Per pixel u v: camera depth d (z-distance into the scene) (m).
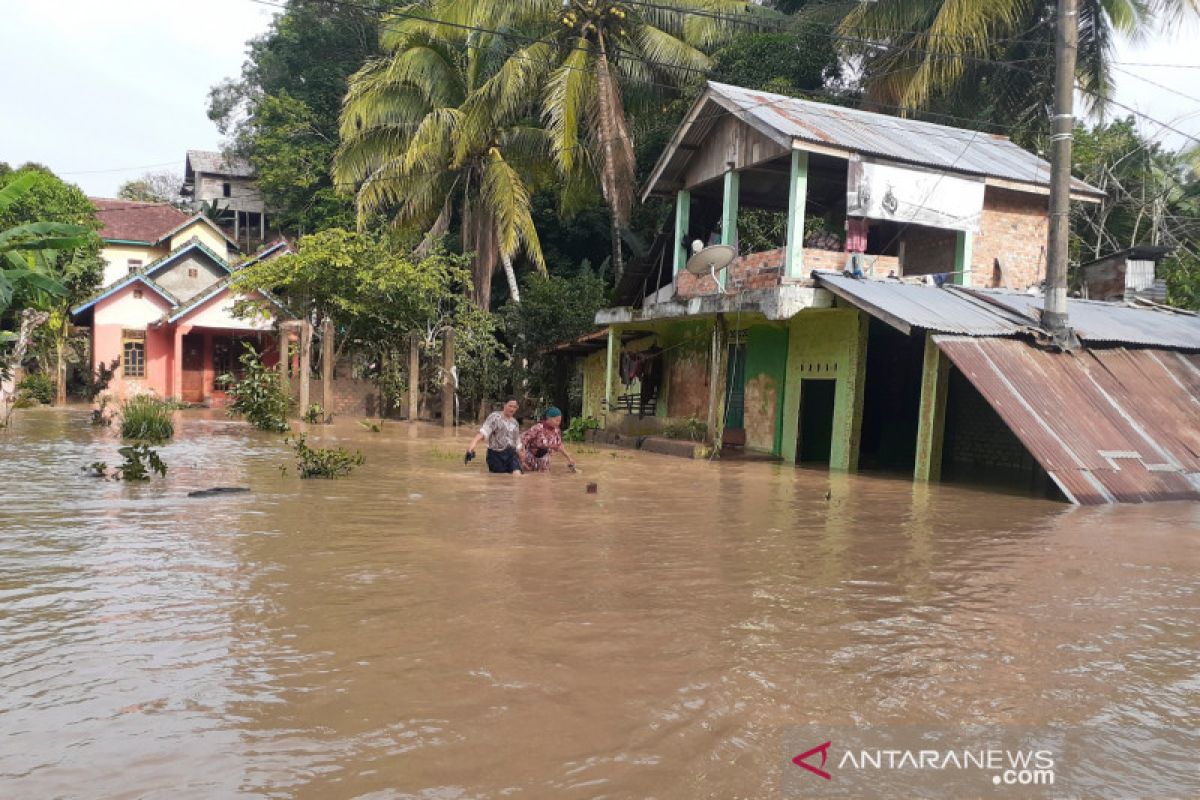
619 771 2.95
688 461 14.91
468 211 27.28
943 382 13.00
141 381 28.75
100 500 8.30
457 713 3.38
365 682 3.68
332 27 37.25
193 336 29.45
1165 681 3.97
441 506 8.45
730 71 25.94
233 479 10.07
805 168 14.63
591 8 23.44
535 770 2.94
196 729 3.19
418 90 25.08
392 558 6.00
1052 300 13.02
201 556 5.93
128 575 5.37
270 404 18.16
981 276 16.48
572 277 30.95
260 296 26.89
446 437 17.59
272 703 3.44
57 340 27.19
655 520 8.05
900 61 22.50
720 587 5.45
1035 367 12.30
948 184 15.13
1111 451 11.10
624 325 20.19
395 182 25.19
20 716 3.28
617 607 4.90
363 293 22.47
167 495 8.70
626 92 25.16
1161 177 24.52
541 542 6.74
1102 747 3.27
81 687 3.57
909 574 6.02
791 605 5.06
